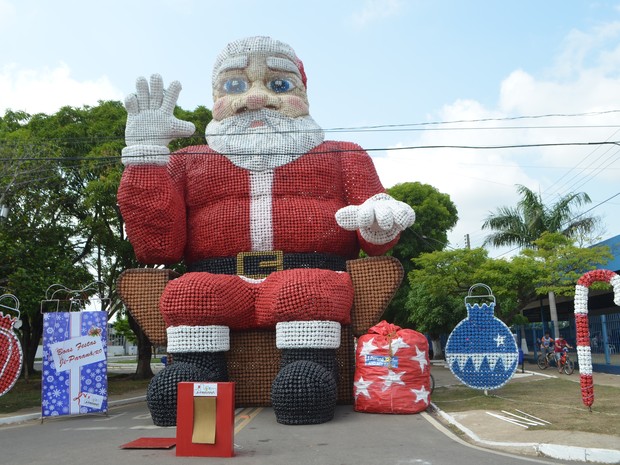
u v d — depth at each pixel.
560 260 18.83
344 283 10.28
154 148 10.98
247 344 11.00
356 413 10.01
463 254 20.44
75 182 19.73
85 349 11.07
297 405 8.82
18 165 14.99
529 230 22.77
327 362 9.74
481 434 7.61
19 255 15.22
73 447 7.55
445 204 31.05
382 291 10.98
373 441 7.40
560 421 8.34
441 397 12.07
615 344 18.75
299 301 9.54
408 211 10.48
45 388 10.77
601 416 8.75
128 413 11.90
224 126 11.95
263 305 10.34
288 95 12.25
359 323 11.05
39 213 17.16
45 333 10.95
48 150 16.91
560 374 17.84
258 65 12.20
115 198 18.12
